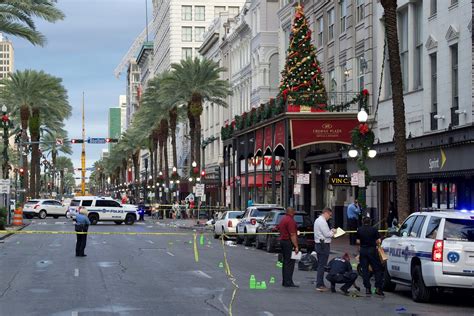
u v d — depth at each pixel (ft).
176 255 130.00
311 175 214.69
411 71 144.77
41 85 314.96
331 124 172.65
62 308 65.05
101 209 265.95
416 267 72.28
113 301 69.82
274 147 187.42
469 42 119.24
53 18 152.97
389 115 154.30
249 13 290.35
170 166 557.33
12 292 76.69
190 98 291.58
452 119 124.67
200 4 533.14
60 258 122.31
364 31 168.66
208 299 71.77
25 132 318.24
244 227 157.38
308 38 192.13
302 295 76.43
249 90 295.28
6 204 239.50
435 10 134.92
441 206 128.57
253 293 77.30
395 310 66.44
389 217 142.92
